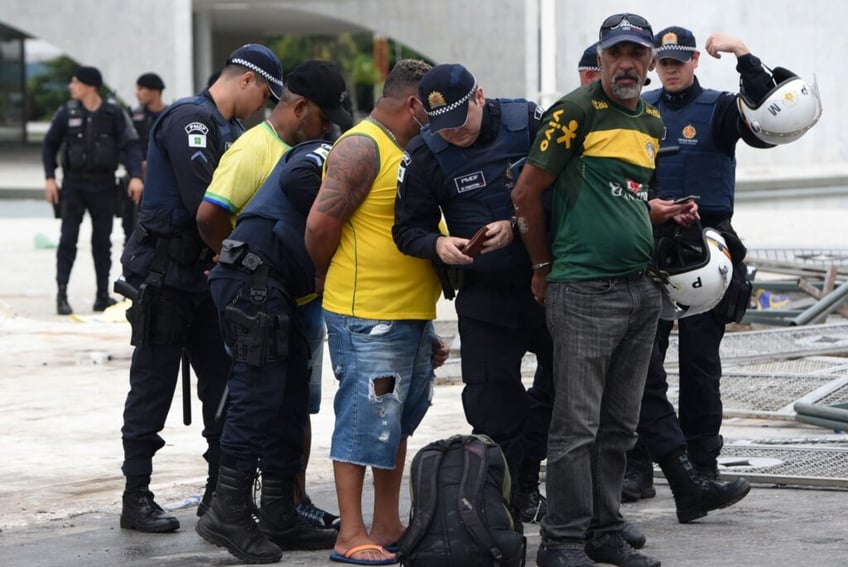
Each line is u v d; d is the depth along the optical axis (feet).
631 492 40.98
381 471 35.96
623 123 30.83
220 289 35.19
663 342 39.40
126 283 38.70
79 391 60.03
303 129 37.06
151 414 38.78
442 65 32.35
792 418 51.55
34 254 111.55
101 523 39.96
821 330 67.36
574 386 31.32
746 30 180.96
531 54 213.25
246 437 34.86
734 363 63.26
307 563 34.99
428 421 52.85
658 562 32.73
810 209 141.59
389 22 226.79
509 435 34.91
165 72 203.92
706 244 36.76
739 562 33.35
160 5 202.80
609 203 30.83
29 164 224.33
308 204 34.96
